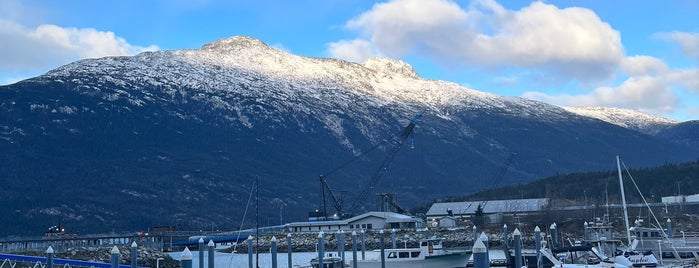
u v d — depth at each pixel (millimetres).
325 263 112125
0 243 193500
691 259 93750
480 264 47938
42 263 123188
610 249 95062
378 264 114625
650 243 101500
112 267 80438
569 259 89250
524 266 94688
